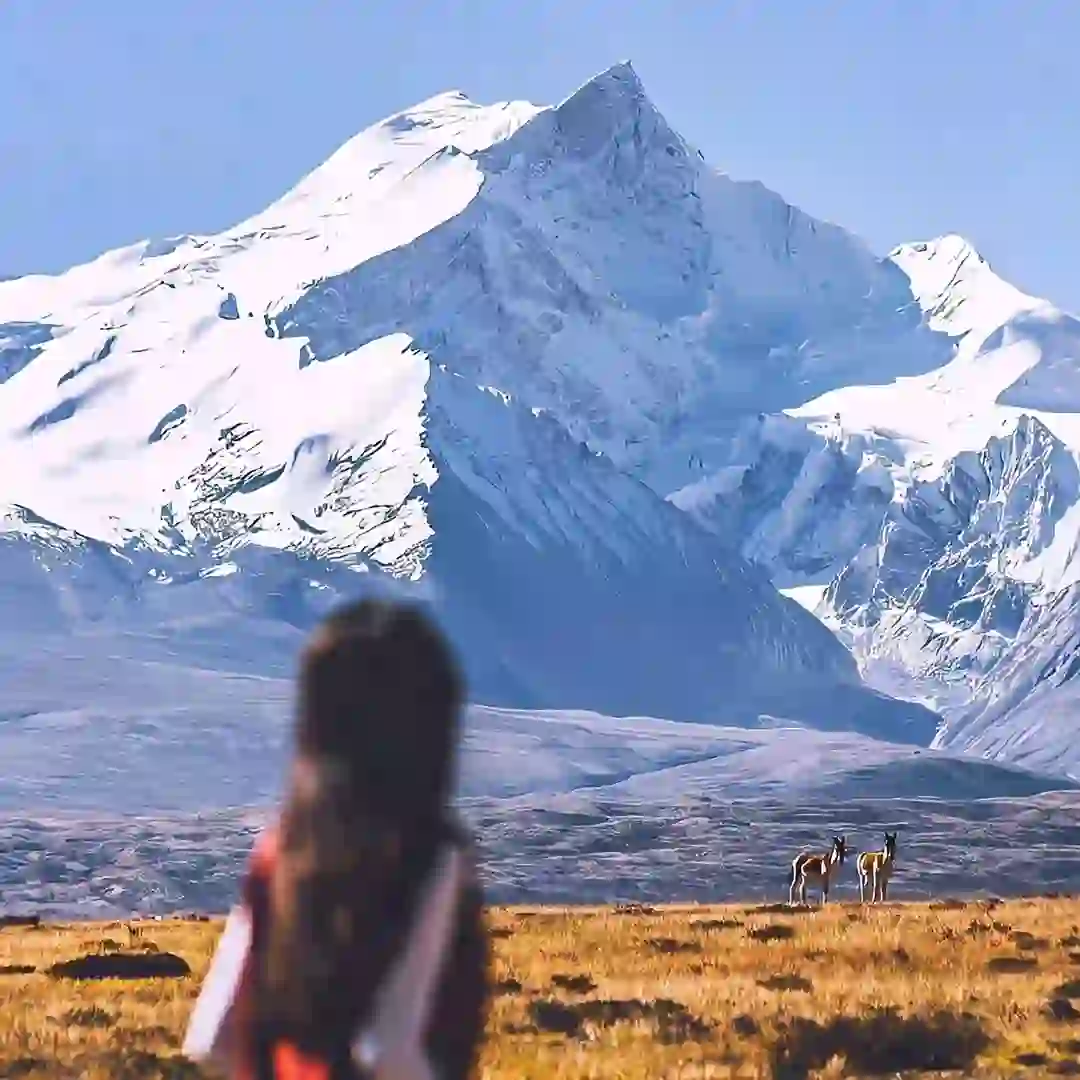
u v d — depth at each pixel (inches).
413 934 529.7
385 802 535.5
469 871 544.7
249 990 533.3
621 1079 1931.6
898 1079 2062.0
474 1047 538.6
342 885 528.4
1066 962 3361.2
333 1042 523.5
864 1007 2474.2
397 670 541.3
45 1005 2640.3
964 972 3149.6
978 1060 2153.1
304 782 541.6
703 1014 2439.7
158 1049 2174.0
